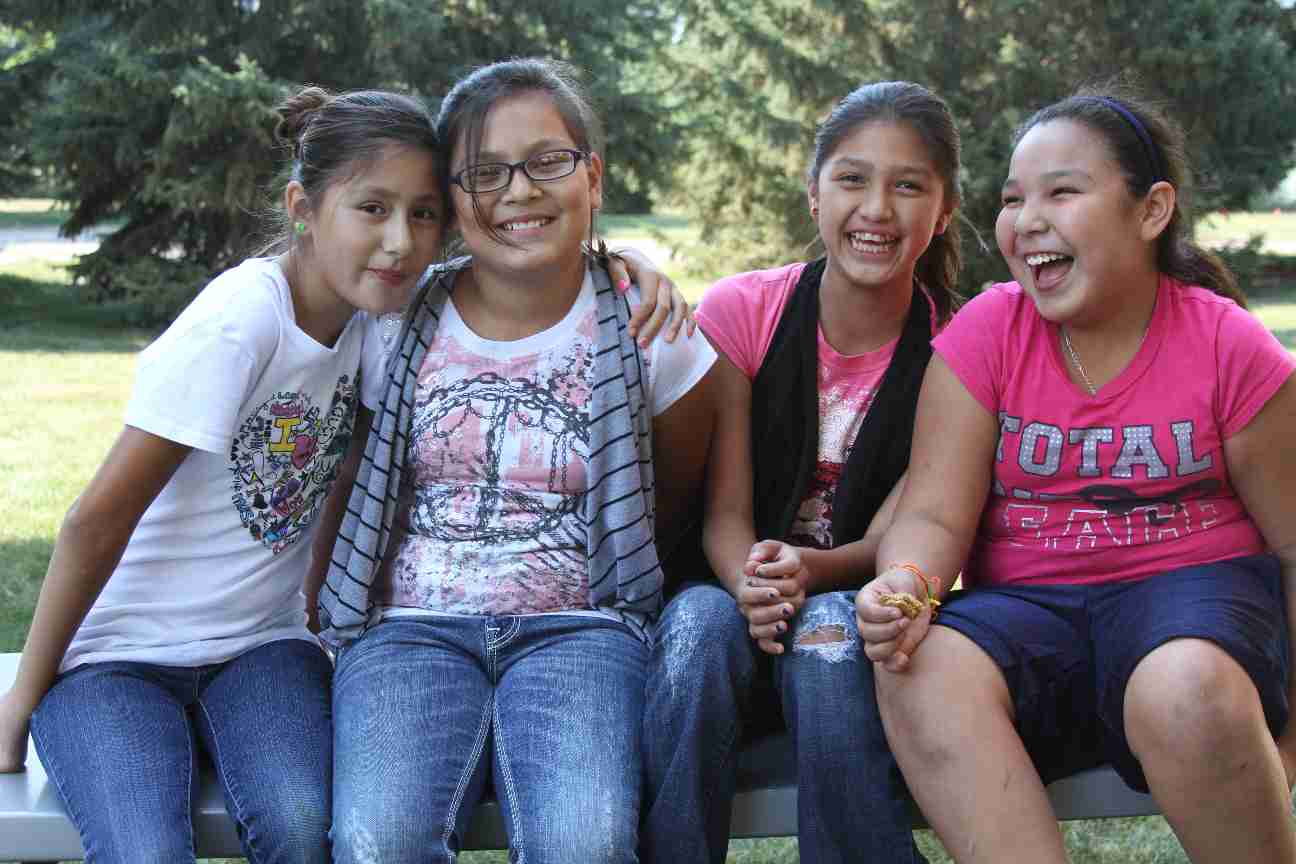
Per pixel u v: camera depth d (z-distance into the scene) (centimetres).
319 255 208
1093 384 207
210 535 209
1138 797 202
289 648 215
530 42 1274
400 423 211
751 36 1389
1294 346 1070
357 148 204
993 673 190
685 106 1498
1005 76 1310
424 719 193
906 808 196
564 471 208
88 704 197
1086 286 202
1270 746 178
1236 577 197
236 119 1091
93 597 201
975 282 1288
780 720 221
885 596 187
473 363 213
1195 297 208
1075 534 207
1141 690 181
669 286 219
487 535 209
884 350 231
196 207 1146
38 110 1270
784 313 234
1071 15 1352
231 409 200
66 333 1186
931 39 1355
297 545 218
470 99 209
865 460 226
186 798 189
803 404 230
